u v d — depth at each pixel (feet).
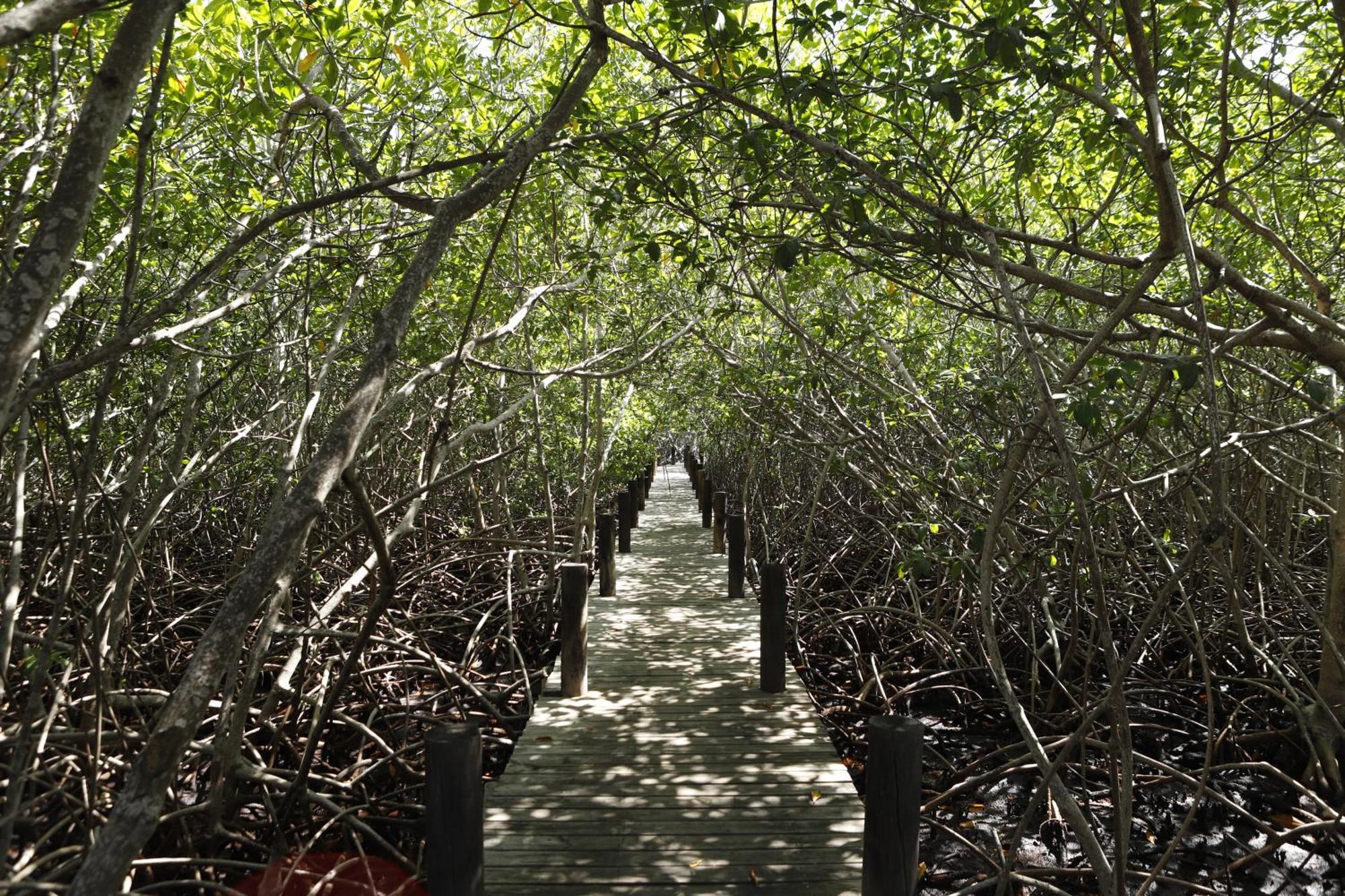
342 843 14.19
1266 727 19.52
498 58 18.47
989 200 17.10
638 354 29.14
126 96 5.14
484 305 21.45
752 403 31.35
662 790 14.05
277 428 19.25
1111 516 13.14
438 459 15.05
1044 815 16.56
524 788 14.11
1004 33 10.10
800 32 11.95
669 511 54.34
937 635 23.30
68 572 9.64
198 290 14.28
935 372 22.45
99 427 9.02
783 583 18.97
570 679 18.71
